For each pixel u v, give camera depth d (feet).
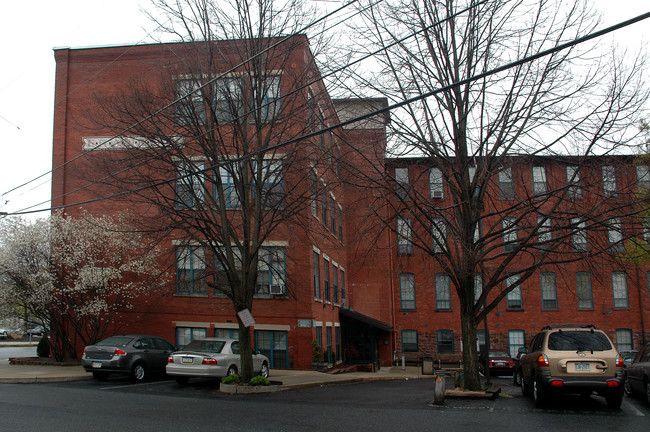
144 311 84.28
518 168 54.24
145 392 53.21
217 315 82.58
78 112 89.04
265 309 81.51
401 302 117.29
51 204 87.40
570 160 51.60
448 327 115.34
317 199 60.34
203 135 55.83
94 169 63.41
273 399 48.73
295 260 71.10
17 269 76.33
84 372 67.31
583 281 114.01
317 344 80.69
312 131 58.80
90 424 34.09
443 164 54.95
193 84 61.21
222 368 58.44
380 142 53.83
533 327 114.21
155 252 79.46
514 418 37.27
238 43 62.59
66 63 90.63
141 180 57.36
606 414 39.58
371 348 100.32
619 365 41.37
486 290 50.72
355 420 36.19
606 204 48.44
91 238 79.41
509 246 91.40
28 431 31.71
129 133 68.23
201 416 37.73
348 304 112.16
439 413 39.55
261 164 60.80
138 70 88.84
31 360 78.13
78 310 76.18
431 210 55.77
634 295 113.70
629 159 62.95
